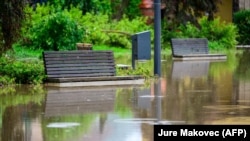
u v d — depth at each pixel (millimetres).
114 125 20078
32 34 53438
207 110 23188
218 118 21297
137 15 75250
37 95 27797
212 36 73875
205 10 74750
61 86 31156
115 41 63531
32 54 50125
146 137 18172
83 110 23406
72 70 32094
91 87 31016
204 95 27688
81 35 54188
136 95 27828
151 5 74812
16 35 33906
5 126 20188
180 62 49906
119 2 74875
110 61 33000
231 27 74875
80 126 20062
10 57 37344
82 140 17875
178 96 27359
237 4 90062
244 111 22875
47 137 18375
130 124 20234
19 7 33688
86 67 32375
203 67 44125
